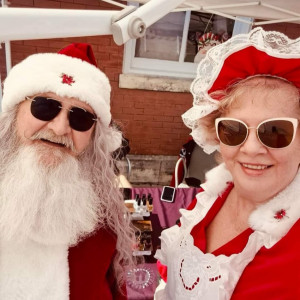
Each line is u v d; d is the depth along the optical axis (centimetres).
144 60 400
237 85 95
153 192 279
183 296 106
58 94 98
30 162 101
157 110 418
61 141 102
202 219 117
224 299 93
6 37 36
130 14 49
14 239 100
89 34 45
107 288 128
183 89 405
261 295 86
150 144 439
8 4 307
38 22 38
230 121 89
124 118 417
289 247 86
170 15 381
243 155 89
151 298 171
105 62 379
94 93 105
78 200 109
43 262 103
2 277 98
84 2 335
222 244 107
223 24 396
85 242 116
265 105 85
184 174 370
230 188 116
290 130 83
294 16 241
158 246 210
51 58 105
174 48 401
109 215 125
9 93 102
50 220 102
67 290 105
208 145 119
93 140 119
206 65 108
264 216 91
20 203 100
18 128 105
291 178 90
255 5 234
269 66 85
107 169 121
